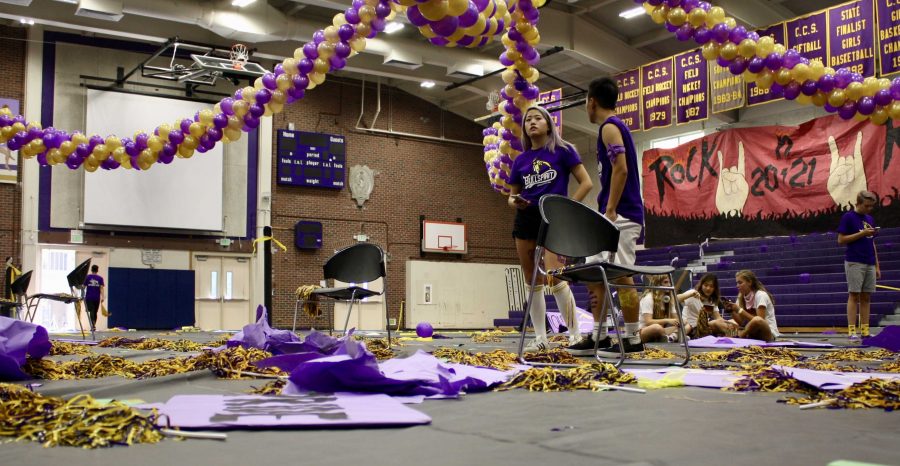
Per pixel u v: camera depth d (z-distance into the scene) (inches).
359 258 200.5
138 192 607.8
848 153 546.9
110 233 604.7
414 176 749.9
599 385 87.5
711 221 619.2
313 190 691.4
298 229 673.0
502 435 54.8
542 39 583.8
